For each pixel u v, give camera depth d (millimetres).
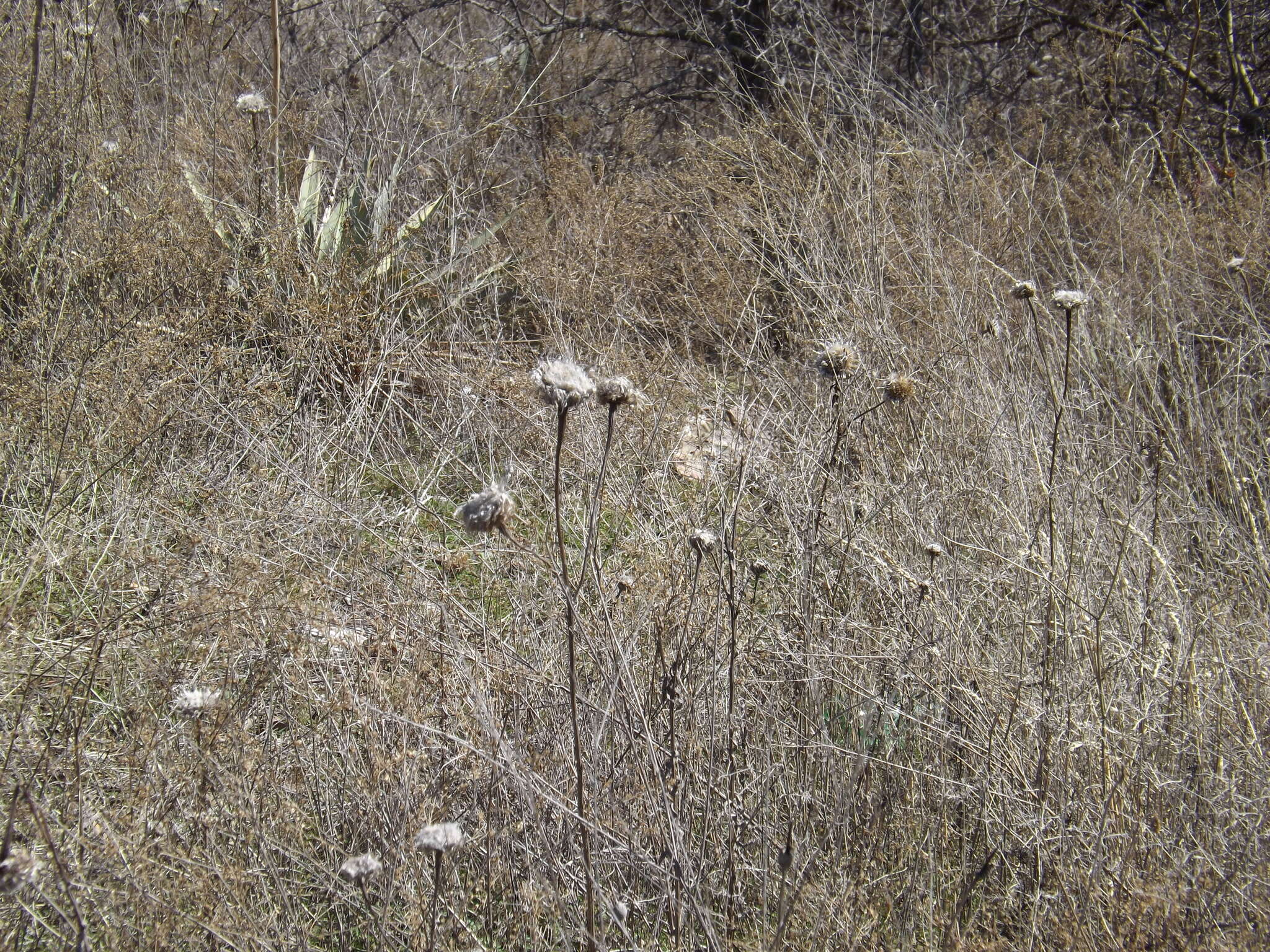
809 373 3980
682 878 2039
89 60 4965
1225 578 3164
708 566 2826
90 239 4102
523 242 5020
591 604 2639
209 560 2855
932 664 2578
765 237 4766
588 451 3520
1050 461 3350
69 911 1886
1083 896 2150
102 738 2367
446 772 2182
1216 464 3650
